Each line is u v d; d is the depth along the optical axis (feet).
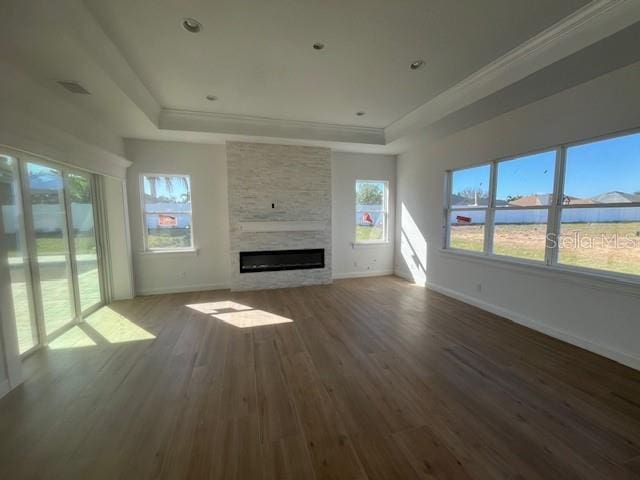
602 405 6.54
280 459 5.14
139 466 5.01
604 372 7.88
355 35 7.87
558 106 9.69
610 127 8.35
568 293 9.68
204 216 16.56
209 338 10.31
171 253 16.16
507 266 11.86
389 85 10.91
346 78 10.31
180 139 15.29
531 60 8.33
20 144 7.82
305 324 11.58
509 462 5.05
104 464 5.05
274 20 7.23
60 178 10.95
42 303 9.82
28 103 8.10
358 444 5.48
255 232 16.69
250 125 14.47
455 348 9.42
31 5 5.34
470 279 14.02
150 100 11.67
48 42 6.48
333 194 19.10
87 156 11.30
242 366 8.38
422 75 10.13
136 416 6.29
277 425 6.00
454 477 4.75
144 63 9.25
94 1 6.51
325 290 16.72
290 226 16.97
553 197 10.22
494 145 12.23
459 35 7.89
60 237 10.91
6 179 8.41
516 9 6.88
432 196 16.48
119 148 14.32
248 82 10.56
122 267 14.90
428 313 12.78
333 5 6.71
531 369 8.09
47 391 7.21
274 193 16.79
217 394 7.07
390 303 14.26
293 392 7.13
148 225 16.01
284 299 14.98
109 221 14.52
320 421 6.10
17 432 5.82
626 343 8.20
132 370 8.19
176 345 9.77
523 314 11.36
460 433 5.74
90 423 6.07
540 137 10.32
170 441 5.57
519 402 6.68
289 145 16.81
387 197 20.21
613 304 8.46
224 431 5.83
